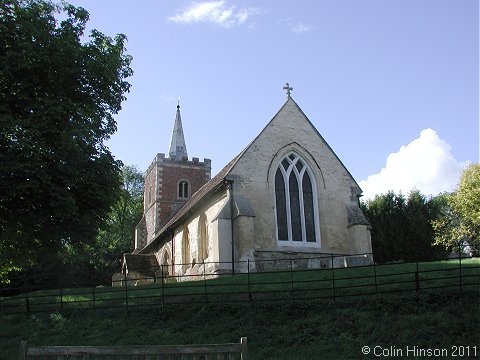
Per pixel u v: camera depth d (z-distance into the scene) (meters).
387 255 38.22
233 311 14.36
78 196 18.36
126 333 13.63
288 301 14.42
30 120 16.67
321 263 26.00
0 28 17.28
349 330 12.52
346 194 28.41
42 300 18.03
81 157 17.66
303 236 26.64
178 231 35.00
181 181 49.16
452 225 39.12
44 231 18.30
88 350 6.83
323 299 14.43
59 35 18.91
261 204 25.89
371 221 39.53
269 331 12.96
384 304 13.51
